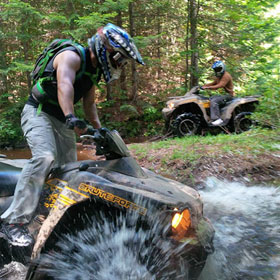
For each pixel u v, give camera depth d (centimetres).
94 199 262
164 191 268
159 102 1555
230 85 1080
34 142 295
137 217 254
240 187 573
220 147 746
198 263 265
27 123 304
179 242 248
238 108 1073
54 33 1445
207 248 265
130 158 293
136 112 1375
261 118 856
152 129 1379
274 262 312
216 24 1469
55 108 308
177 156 707
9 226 286
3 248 287
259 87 1121
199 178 627
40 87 302
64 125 318
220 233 384
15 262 284
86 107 354
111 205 258
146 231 259
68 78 286
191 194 288
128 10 1591
